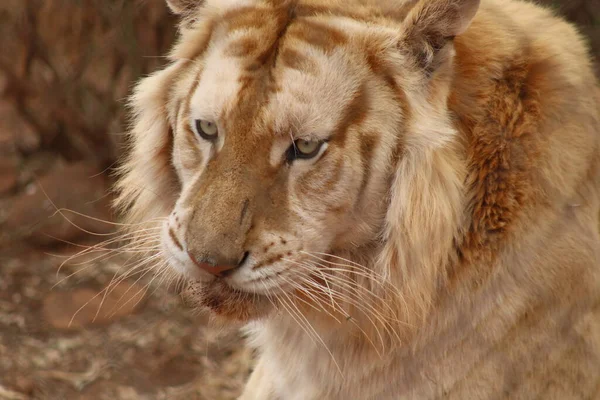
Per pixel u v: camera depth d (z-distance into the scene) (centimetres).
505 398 577
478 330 572
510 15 591
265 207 529
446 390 584
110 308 1032
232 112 530
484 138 554
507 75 561
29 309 1027
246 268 526
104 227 1147
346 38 542
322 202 540
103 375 931
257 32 547
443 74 542
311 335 608
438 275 563
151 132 609
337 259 573
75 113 1254
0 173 1248
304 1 566
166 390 919
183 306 1034
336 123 530
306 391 633
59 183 1188
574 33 609
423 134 539
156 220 626
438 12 530
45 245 1133
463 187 554
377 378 601
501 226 555
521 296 563
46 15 1230
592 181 577
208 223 521
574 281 568
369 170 545
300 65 531
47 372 928
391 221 550
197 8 593
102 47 1218
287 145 531
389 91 543
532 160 552
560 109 561
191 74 576
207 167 542
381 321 571
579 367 581
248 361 961
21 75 1261
